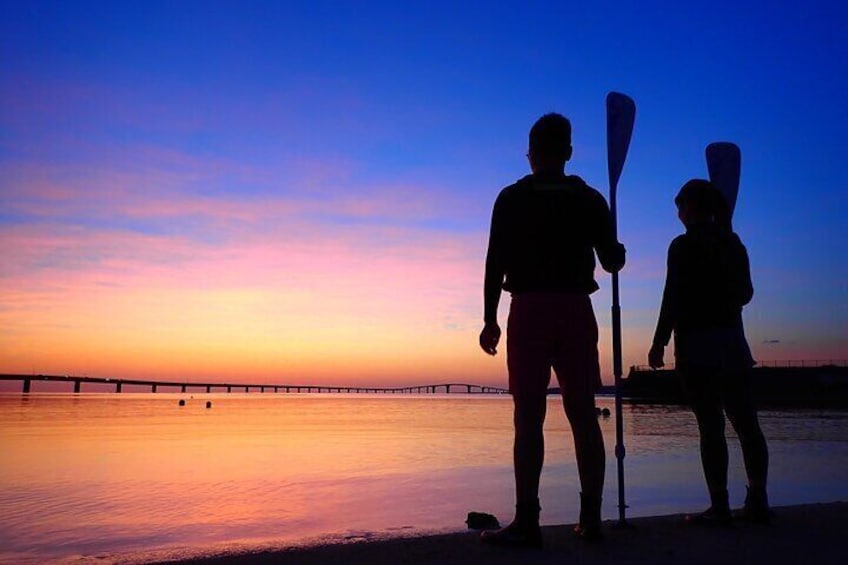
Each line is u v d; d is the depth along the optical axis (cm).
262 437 2327
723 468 347
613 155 376
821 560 267
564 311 298
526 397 298
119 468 1287
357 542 300
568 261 302
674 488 928
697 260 366
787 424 3028
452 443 2059
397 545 291
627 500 817
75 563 297
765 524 342
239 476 1163
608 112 382
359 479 1127
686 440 2059
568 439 2141
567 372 303
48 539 617
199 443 1992
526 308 300
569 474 1129
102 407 6612
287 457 1552
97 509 790
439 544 292
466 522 692
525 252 303
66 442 1992
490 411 6069
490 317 308
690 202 379
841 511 375
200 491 965
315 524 698
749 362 363
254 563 264
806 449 1669
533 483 294
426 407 7669
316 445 1945
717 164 444
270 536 630
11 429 2731
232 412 5434
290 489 993
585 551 280
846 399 5547
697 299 363
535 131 317
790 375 5909
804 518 356
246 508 807
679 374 371
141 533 648
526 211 304
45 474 1183
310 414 5094
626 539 305
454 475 1191
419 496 923
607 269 323
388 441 2147
